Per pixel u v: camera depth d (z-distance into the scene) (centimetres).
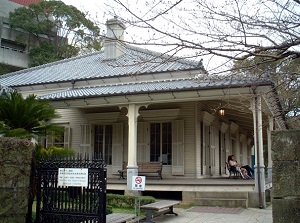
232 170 1714
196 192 1340
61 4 3734
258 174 1262
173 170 1619
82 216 721
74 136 1845
